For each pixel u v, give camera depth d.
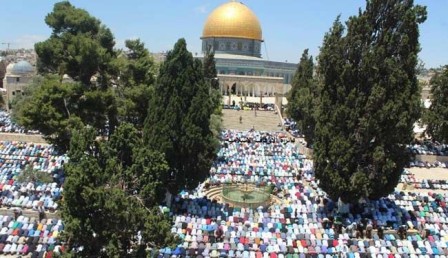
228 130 86.25
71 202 25.73
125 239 27.53
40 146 65.00
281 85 131.38
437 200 47.47
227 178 56.88
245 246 37.22
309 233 39.84
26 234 37.38
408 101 43.06
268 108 111.44
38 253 35.19
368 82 43.28
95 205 25.33
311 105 68.50
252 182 55.16
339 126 43.47
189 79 45.06
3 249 35.66
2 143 66.00
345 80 43.72
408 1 43.91
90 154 28.05
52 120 52.22
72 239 26.00
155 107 44.91
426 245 38.84
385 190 44.28
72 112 55.53
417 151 71.44
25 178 47.97
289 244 37.94
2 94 123.69
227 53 145.75
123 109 56.34
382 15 44.19
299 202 47.78
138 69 59.19
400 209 45.50
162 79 45.03
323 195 49.59
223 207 44.81
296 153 70.25
